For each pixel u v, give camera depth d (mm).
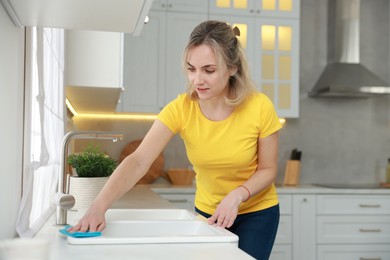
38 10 1088
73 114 3832
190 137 1579
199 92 1429
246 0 4070
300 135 4504
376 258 3887
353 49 4312
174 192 3719
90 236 1153
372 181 4570
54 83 1884
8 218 1097
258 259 1624
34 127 1483
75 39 2326
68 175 1441
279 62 4125
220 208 1408
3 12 1038
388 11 4660
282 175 4461
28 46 1271
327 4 4570
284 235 3822
